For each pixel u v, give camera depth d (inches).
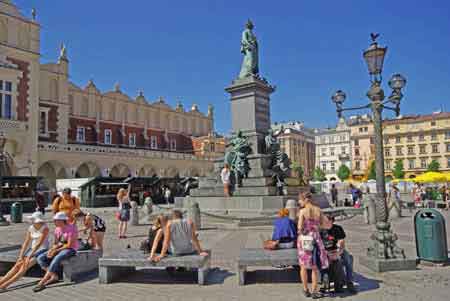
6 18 1646.2
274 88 878.4
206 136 2908.5
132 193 1578.5
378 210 343.0
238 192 756.6
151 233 312.5
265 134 847.7
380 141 350.3
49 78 1989.4
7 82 1626.5
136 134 2549.2
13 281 291.6
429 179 1460.4
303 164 4402.1
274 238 311.0
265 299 252.1
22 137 1637.6
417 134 3444.9
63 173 1882.4
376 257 336.2
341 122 4559.5
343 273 265.6
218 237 524.1
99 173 2007.9
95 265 339.3
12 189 1259.8
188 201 820.0
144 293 270.1
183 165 2506.2
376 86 359.9
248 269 336.5
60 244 305.7
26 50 1692.9
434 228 343.0
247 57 890.1
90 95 2298.2
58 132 1994.3
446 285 281.7
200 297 258.4
